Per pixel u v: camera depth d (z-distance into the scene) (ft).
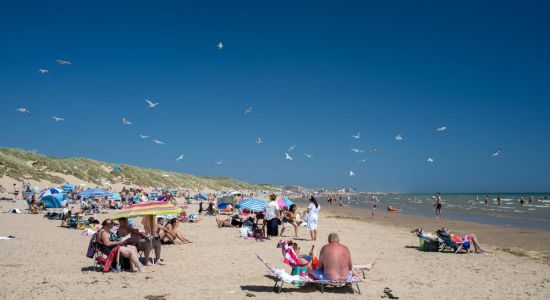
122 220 34.71
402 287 28.55
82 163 246.06
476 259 40.55
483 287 28.81
